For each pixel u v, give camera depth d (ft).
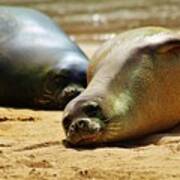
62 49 98.58
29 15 103.24
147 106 72.79
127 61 73.97
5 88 98.32
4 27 100.63
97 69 77.36
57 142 73.36
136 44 75.31
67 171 63.52
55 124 82.58
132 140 72.84
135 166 64.23
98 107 71.10
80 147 71.36
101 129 70.54
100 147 71.10
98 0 268.21
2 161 67.05
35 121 84.99
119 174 62.03
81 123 70.64
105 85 72.69
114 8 244.42
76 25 206.80
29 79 97.14
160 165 64.39
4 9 103.60
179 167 63.72
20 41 98.94
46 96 96.02
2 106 98.89
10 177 62.44
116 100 71.87
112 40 80.48
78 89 95.09
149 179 60.64
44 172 63.26
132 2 259.19
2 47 98.78
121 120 71.10
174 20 203.62
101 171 62.85
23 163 66.39
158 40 74.74
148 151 68.59
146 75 73.41
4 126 81.51
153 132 74.28
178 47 74.84
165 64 74.28
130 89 72.64
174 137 72.33
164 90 73.87
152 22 202.69
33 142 73.56
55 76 95.61
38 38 99.45
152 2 255.70
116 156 67.36
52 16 232.53
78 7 254.06
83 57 99.09
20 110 93.81
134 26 197.77
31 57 97.60
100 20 214.90
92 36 183.01
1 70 98.12
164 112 73.97
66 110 72.64
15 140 74.95
